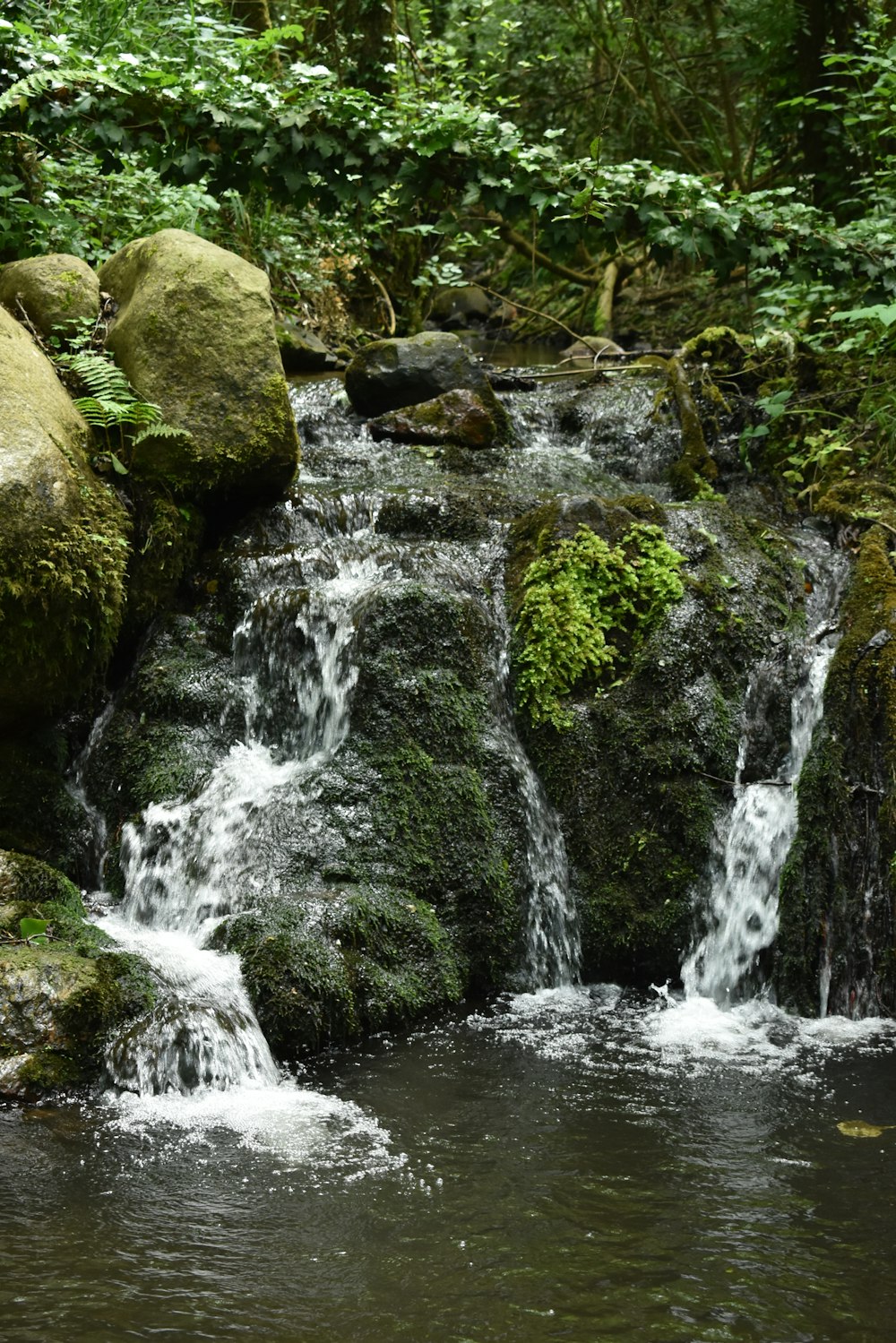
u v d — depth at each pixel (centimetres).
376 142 645
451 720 513
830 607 562
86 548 489
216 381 573
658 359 845
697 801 512
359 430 712
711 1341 253
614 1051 424
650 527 564
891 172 749
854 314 598
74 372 561
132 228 814
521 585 558
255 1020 407
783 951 477
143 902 493
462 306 1473
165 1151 338
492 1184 321
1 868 448
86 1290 266
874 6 953
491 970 487
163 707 540
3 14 685
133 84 639
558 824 521
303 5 1121
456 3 1352
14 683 484
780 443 670
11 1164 327
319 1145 344
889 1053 424
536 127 1471
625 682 532
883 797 478
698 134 1420
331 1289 270
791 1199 315
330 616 534
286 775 515
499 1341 252
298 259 1005
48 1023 376
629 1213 307
